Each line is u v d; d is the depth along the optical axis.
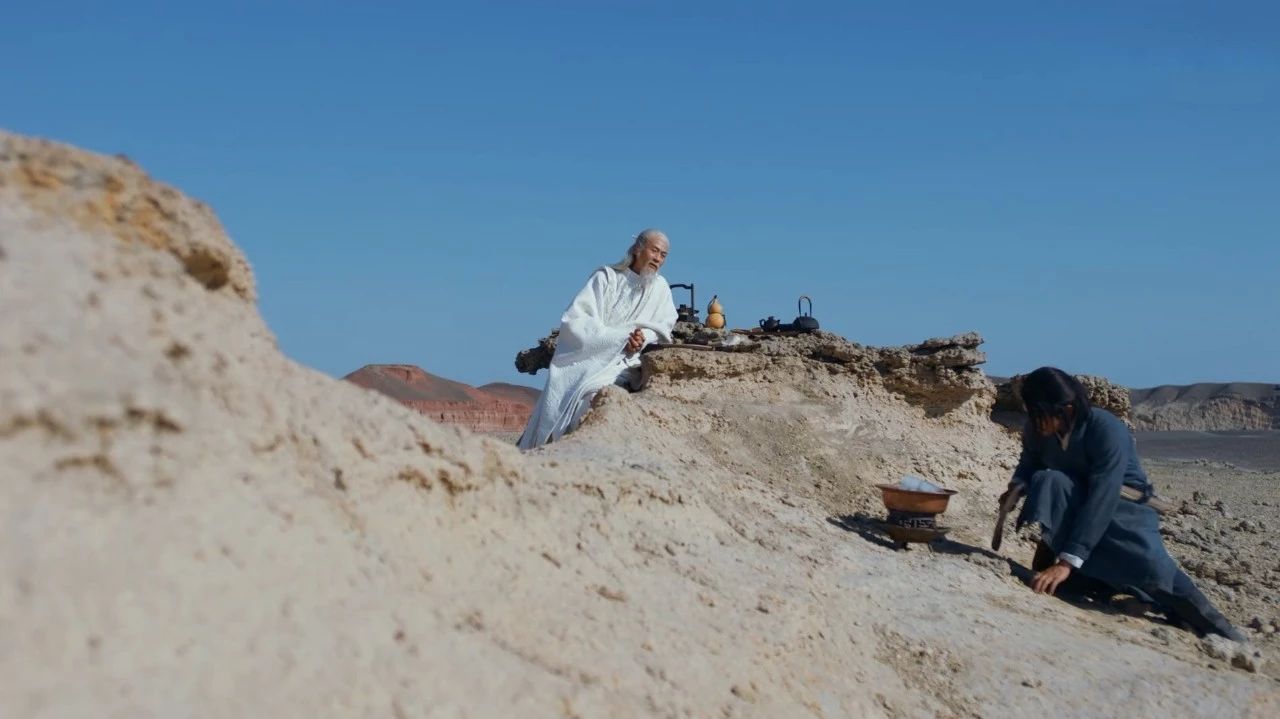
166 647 3.01
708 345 12.29
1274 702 6.84
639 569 5.98
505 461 5.70
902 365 12.55
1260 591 10.17
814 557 7.77
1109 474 8.64
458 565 4.86
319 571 3.77
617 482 6.86
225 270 4.64
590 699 4.11
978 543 9.96
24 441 3.11
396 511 4.76
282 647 3.31
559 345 10.97
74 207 3.99
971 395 12.68
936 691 6.26
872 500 10.63
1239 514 14.88
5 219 3.62
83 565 3.00
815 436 11.52
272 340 4.81
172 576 3.20
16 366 3.15
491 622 4.52
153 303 3.86
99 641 2.88
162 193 4.33
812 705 5.40
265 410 4.23
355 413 4.77
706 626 5.59
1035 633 7.41
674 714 4.52
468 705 3.64
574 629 4.80
